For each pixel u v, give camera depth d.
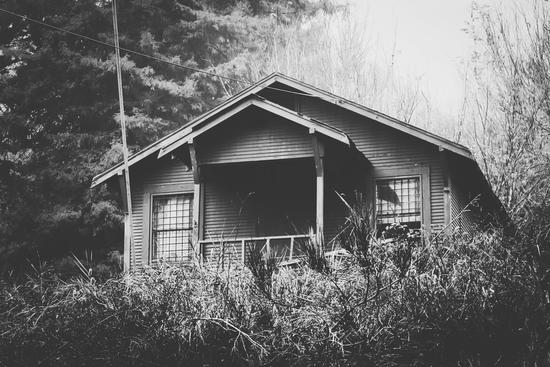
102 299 12.83
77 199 30.16
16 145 31.27
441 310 11.59
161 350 11.87
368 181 20.47
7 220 29.45
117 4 34.22
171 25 35.00
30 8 33.75
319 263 10.77
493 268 12.04
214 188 21.52
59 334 12.27
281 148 19.27
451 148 19.47
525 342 11.48
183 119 33.47
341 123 21.12
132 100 32.91
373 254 11.09
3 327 12.53
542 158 26.94
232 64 34.94
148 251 21.42
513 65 29.48
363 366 11.17
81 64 31.92
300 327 11.59
